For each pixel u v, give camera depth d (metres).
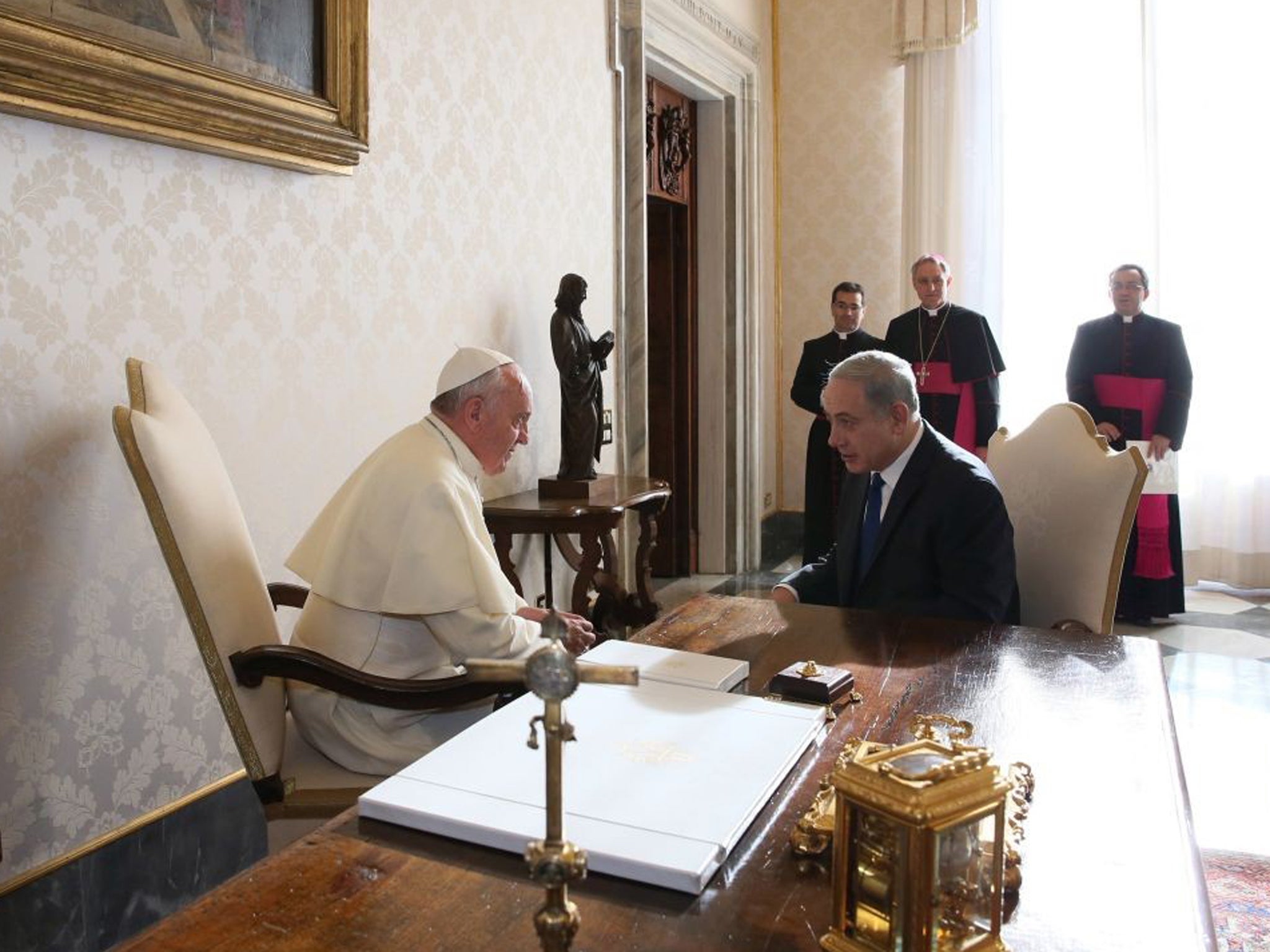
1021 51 7.19
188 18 2.73
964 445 6.34
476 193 4.18
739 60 6.87
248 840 3.05
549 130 4.73
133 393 2.32
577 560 4.70
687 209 6.96
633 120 5.49
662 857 1.21
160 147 2.79
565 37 4.85
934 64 7.23
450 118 4.00
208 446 2.41
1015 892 1.22
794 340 7.86
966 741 1.61
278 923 1.15
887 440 2.84
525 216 4.56
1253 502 6.86
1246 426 6.82
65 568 2.57
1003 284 7.29
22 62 2.28
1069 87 7.12
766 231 7.67
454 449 2.73
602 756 1.46
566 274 4.84
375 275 3.63
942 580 2.77
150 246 2.77
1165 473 5.94
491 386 2.72
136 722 2.77
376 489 2.62
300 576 2.74
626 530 5.75
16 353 2.45
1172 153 6.91
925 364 6.36
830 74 7.61
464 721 2.65
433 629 2.59
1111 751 1.64
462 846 1.30
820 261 7.75
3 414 2.42
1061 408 3.16
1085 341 6.14
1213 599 6.69
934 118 7.25
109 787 2.70
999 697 1.88
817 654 2.15
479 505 2.70
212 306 2.98
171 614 2.86
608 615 4.86
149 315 2.78
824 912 1.16
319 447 3.41
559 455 4.96
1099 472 2.93
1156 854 1.32
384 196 3.65
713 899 1.19
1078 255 7.18
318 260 3.37
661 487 4.75
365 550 2.59
